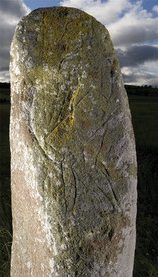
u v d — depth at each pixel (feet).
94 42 8.61
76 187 8.30
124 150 8.54
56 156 8.38
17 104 8.93
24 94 8.77
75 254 8.22
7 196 18.76
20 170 9.00
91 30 8.67
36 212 8.59
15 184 9.31
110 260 8.46
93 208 8.30
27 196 8.84
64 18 8.84
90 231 8.25
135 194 8.83
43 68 8.67
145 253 15.46
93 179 8.34
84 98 8.46
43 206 8.39
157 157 25.73
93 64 8.51
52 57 8.66
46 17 8.93
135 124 39.01
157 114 44.65
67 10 8.91
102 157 8.40
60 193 8.29
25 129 8.70
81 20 8.76
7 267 13.33
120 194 8.48
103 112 8.46
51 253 8.34
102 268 8.38
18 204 9.29
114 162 8.45
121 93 8.61
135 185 8.81
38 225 8.59
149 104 53.83
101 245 8.33
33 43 8.82
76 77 8.51
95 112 8.44
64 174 8.33
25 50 8.80
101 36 8.68
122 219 8.53
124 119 8.59
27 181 8.77
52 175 8.36
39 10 9.07
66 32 8.73
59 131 8.45
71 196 8.29
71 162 8.34
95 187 8.34
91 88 8.46
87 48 8.57
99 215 8.31
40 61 8.71
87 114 8.43
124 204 8.54
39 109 8.61
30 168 8.64
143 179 21.93
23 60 8.81
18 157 9.03
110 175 8.42
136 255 14.62
